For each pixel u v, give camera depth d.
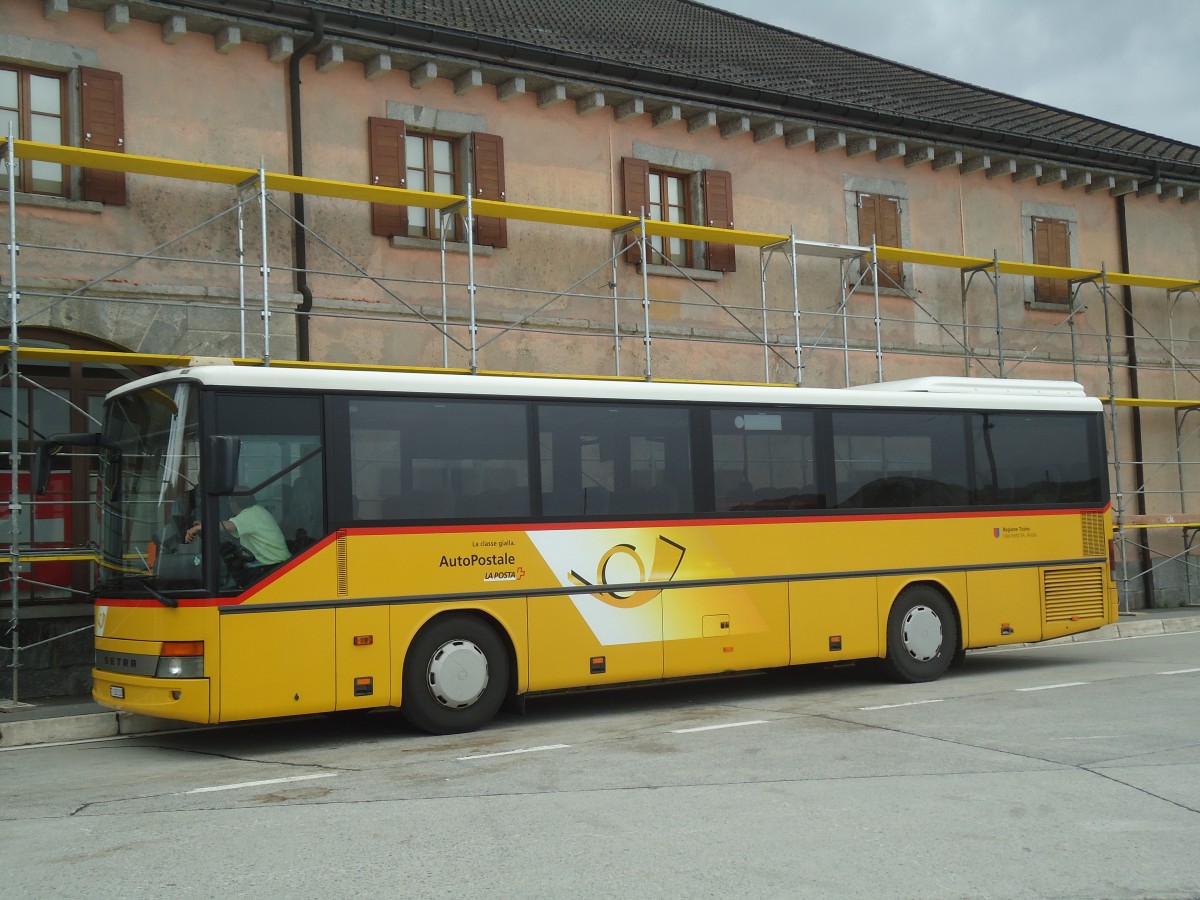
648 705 12.69
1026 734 9.84
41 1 14.50
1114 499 23.89
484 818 7.29
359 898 5.76
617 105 19.06
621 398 12.16
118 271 14.25
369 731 11.39
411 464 10.97
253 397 10.34
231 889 5.94
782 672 15.40
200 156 15.56
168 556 10.08
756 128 20.42
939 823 7.00
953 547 14.18
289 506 10.38
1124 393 24.73
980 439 14.55
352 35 16.22
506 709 12.52
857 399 13.67
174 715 9.80
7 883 6.14
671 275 19.38
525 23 18.95
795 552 13.05
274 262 15.95
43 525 14.15
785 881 5.93
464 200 15.99
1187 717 10.48
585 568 11.75
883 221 22.02
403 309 16.81
